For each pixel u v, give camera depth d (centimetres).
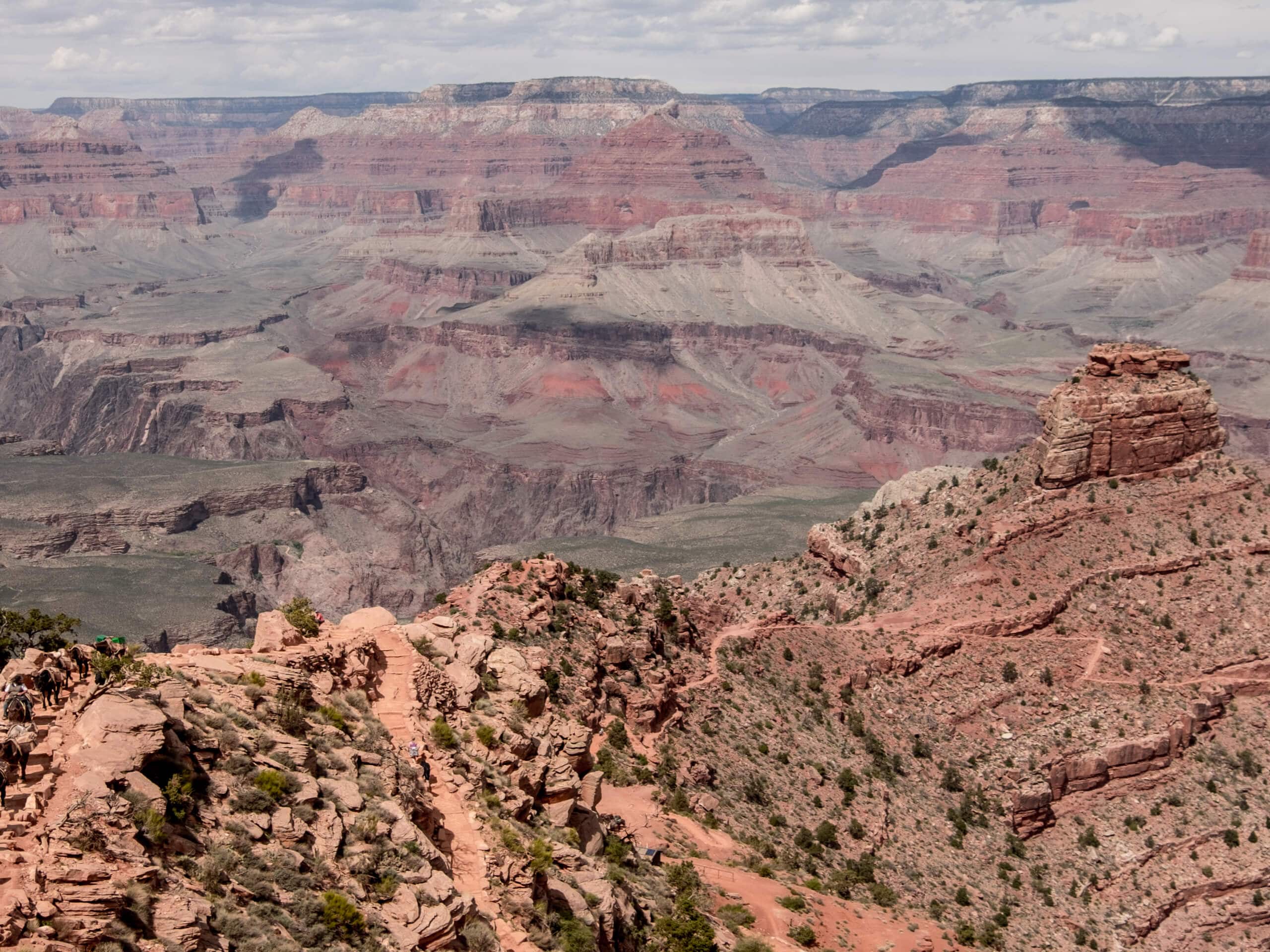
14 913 3531
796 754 10844
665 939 6356
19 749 4047
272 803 4644
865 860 9612
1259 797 11806
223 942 3897
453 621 7875
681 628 12038
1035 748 11906
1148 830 11369
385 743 5750
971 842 10744
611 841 7231
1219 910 10612
